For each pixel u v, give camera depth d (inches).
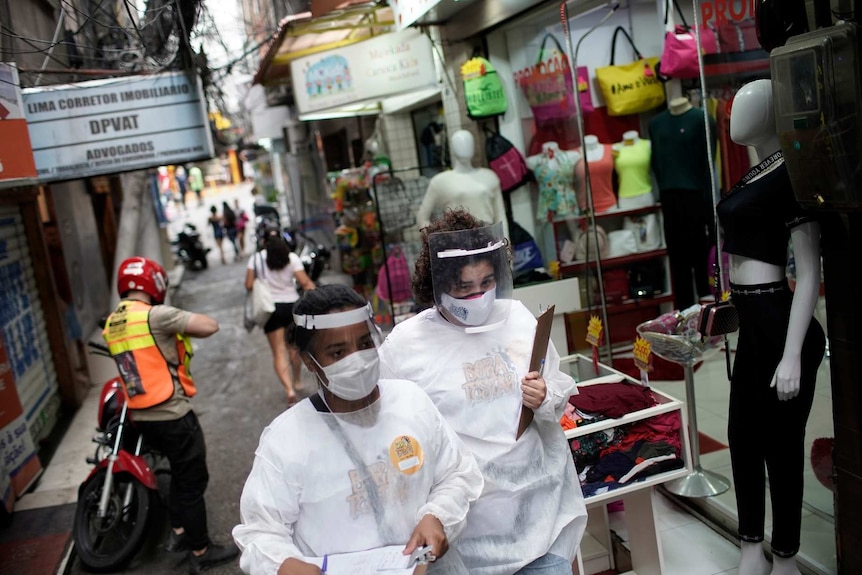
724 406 179.0
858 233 94.2
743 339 109.3
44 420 243.1
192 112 190.1
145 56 196.5
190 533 152.8
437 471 72.2
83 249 363.9
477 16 196.1
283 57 282.2
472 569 80.7
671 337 134.6
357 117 450.9
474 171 205.6
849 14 83.0
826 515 130.0
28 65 207.5
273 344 245.8
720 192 177.0
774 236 103.2
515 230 208.5
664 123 207.8
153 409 150.9
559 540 84.9
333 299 67.2
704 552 129.4
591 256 188.5
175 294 572.1
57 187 317.4
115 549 160.6
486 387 84.2
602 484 109.6
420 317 88.7
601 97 215.8
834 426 103.1
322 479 67.0
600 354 191.3
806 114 86.5
